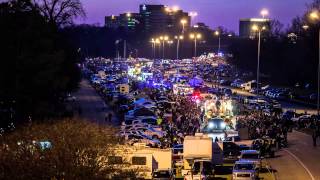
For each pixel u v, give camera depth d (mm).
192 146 60031
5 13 86688
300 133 94812
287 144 83062
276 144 79062
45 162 39750
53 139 44031
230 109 98625
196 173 57656
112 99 146375
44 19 99812
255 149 71438
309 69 184750
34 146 42375
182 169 60125
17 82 81000
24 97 80500
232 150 71250
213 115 91188
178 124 89438
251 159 62781
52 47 90062
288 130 94500
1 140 47625
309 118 101500
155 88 162250
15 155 41000
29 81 81438
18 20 87562
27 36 84875
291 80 195000
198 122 89125
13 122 77188
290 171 63844
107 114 117188
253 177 56719
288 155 74000
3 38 83312
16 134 47750
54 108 87125
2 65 81062
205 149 60000
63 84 86125
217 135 80000
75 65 123000
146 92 155750
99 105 137250
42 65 82438
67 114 89750
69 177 39875
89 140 44500
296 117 106750
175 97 129875
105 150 45156
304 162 69250
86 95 168625
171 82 179500
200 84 174250
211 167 59438
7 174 38750
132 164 52625
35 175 39031
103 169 43875
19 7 89375
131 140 68375
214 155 63875
